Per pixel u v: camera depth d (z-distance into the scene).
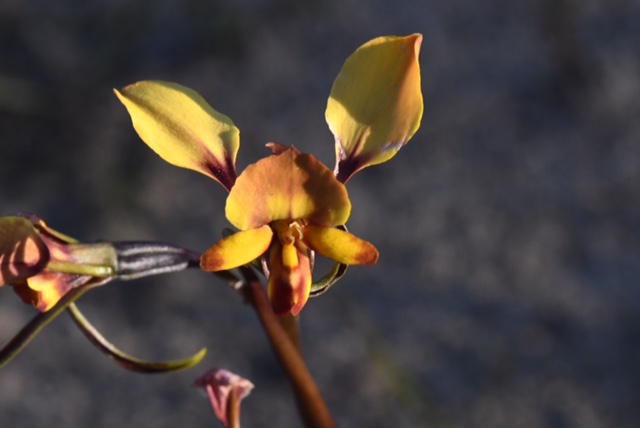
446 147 0.49
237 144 0.21
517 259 0.45
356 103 0.21
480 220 0.46
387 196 0.47
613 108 0.50
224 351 0.43
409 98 0.21
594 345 0.42
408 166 0.48
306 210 0.21
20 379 0.43
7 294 0.45
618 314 0.43
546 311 0.43
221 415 0.23
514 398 0.41
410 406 0.40
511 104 0.50
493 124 0.50
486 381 0.41
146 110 0.21
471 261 0.45
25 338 0.21
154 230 0.47
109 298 0.44
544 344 0.42
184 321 0.44
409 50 0.21
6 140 0.50
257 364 0.43
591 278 0.44
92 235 0.46
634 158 0.48
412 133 0.21
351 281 0.44
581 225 0.46
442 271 0.44
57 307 0.21
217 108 0.50
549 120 0.50
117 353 0.22
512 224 0.46
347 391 0.41
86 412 0.42
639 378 0.41
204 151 0.21
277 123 0.50
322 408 0.23
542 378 0.41
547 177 0.48
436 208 0.46
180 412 0.42
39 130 0.50
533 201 0.47
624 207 0.47
